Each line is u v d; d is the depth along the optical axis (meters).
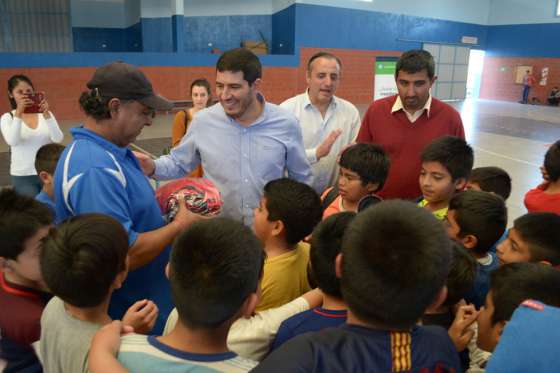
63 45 15.02
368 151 2.05
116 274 1.10
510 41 19.28
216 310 0.89
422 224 0.83
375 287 0.80
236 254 0.91
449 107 2.57
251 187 2.21
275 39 16.84
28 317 1.28
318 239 1.17
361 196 2.09
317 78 2.76
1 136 8.82
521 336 0.83
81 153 1.36
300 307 1.32
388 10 16.59
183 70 12.94
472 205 1.65
